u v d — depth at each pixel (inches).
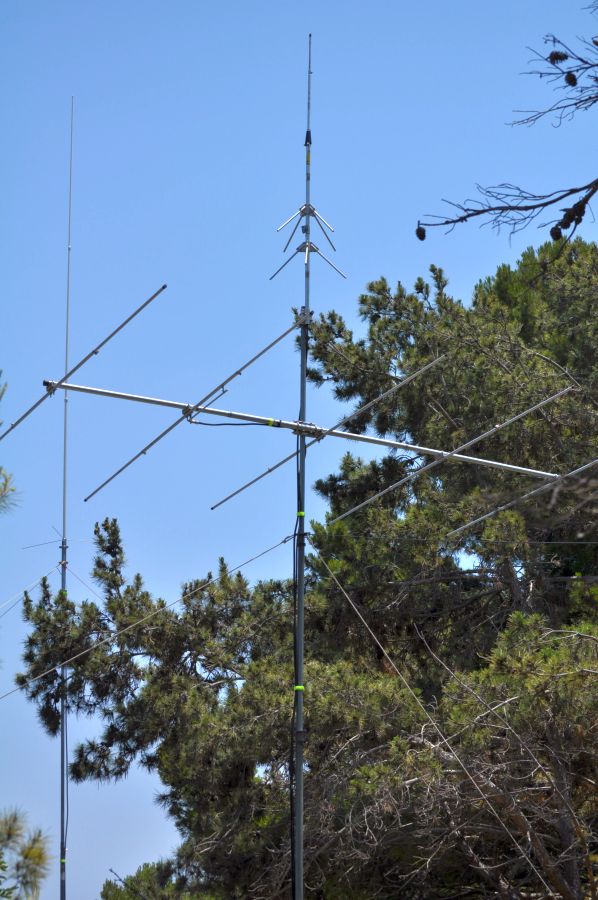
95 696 1055.6
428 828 780.6
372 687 808.9
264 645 1001.5
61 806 900.0
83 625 1083.3
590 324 1108.5
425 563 913.5
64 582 956.6
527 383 986.7
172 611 1047.6
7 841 322.7
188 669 1023.6
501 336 1052.5
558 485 437.4
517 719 735.7
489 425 979.3
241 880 839.7
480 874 869.8
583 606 924.6
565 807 749.3
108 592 1120.2
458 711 748.6
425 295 1128.2
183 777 881.5
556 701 716.0
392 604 946.1
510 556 904.3
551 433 978.1
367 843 770.2
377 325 1110.4
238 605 1064.8
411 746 790.5
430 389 1039.6
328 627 970.7
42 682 1080.2
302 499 627.8
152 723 943.7
